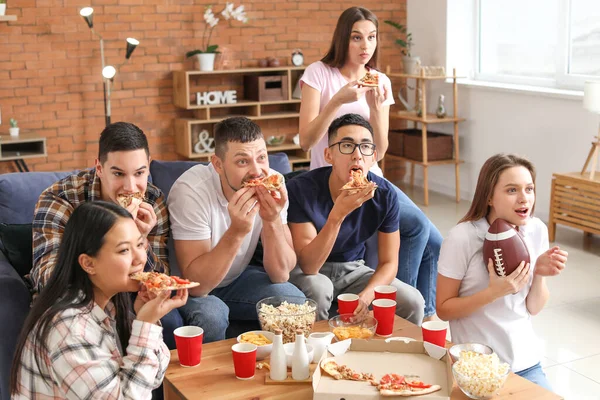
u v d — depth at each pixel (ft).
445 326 7.58
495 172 7.76
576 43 19.63
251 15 23.16
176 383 6.93
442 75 22.43
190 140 22.02
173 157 23.03
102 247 5.96
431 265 11.23
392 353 7.28
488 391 6.34
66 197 8.46
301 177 9.80
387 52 25.09
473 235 7.91
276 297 8.36
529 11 21.03
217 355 7.56
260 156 8.45
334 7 24.22
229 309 9.51
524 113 20.35
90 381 5.75
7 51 20.45
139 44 21.93
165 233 8.94
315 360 7.32
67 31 21.02
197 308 8.64
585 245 17.62
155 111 22.52
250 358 6.96
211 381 6.98
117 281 6.08
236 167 8.39
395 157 23.52
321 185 9.71
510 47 21.94
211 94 22.18
